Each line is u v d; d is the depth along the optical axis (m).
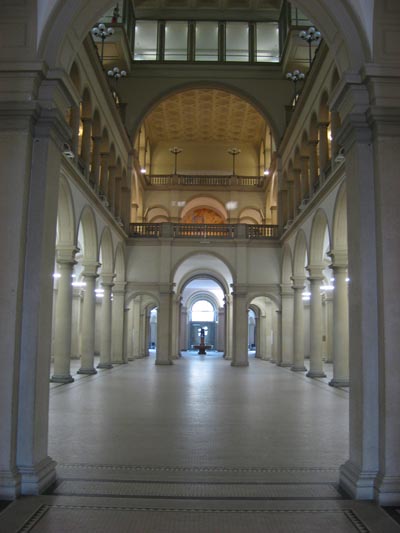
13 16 5.97
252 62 28.00
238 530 4.55
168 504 5.18
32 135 5.93
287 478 6.10
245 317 26.58
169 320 26.55
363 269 5.78
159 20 28.86
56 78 5.95
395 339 5.51
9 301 5.57
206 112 33.19
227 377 19.55
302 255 22.92
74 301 31.25
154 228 27.33
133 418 10.11
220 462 6.79
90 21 6.50
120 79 27.92
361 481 5.41
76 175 16.14
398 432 5.38
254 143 37.62
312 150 20.17
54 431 8.73
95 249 20.03
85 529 4.52
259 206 34.38
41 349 5.79
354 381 5.84
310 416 10.61
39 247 5.79
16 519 4.72
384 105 5.83
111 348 24.98
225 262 27.02
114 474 6.17
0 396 5.43
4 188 5.74
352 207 6.13
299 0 6.43
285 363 25.84
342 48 6.35
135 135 27.56
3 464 5.34
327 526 4.66
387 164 5.78
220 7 28.61
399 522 4.76
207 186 34.47
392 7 5.98
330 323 31.80
